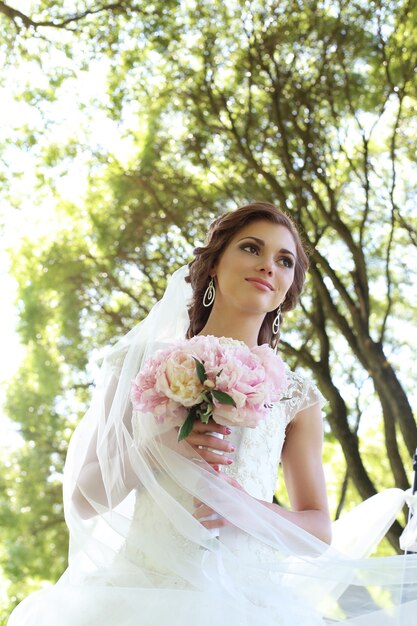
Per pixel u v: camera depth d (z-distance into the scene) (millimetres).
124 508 2809
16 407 12359
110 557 2607
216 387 2502
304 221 10547
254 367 2557
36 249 11992
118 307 11461
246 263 2867
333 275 9609
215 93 10570
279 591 2482
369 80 10242
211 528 2543
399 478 9094
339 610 2578
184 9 10391
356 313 9586
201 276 2977
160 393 2539
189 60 10609
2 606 12367
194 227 10836
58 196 11586
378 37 10016
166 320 3049
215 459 2609
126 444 2676
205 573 2465
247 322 2898
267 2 10141
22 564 12250
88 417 2914
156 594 2412
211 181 10812
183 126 10781
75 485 2768
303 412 2955
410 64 10039
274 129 10344
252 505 2572
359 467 9312
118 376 2902
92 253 11461
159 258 11109
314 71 10164
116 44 10703
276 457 2850
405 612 2451
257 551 2629
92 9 10523
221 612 2369
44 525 12398
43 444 12516
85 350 11625
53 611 2504
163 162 10977
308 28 10078
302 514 2742
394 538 7934
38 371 11836
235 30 10336
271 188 10195
